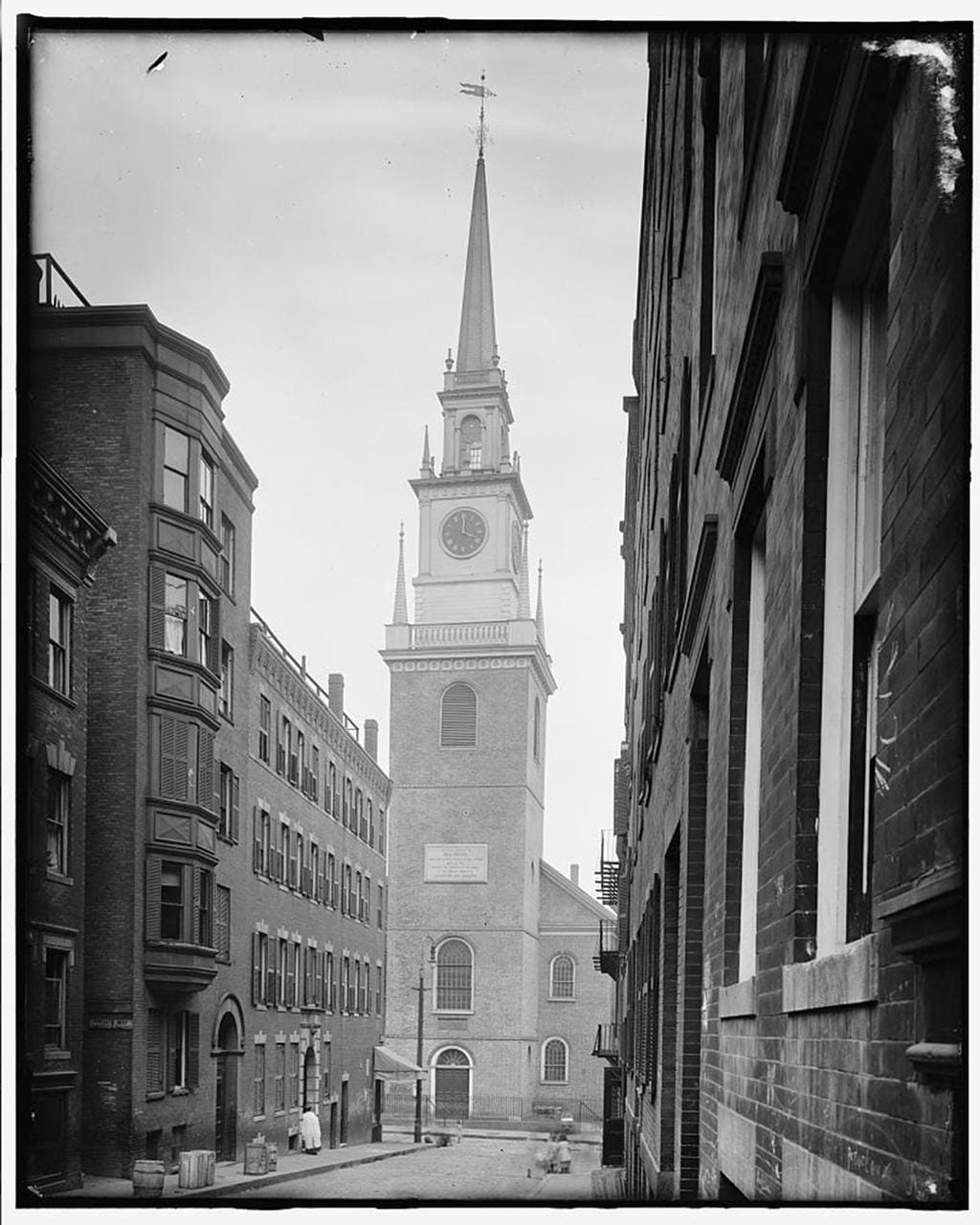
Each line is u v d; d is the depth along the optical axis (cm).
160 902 2769
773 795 475
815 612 420
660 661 1406
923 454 292
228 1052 3272
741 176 634
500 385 8812
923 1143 282
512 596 8531
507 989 7731
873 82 333
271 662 3856
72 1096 2141
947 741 270
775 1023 457
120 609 2780
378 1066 5594
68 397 2728
